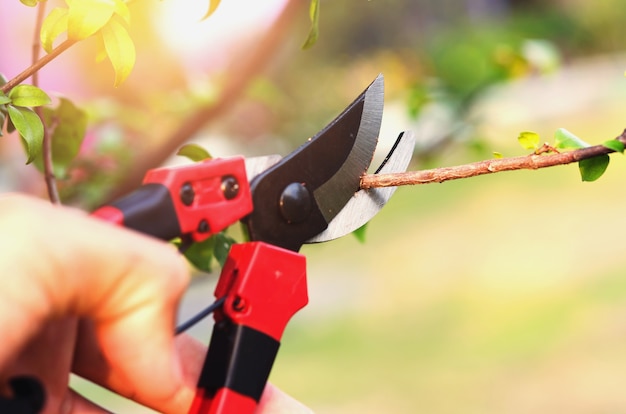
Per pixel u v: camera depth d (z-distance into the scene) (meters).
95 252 0.62
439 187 11.34
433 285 8.03
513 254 8.59
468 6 20.98
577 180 10.71
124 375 0.66
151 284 0.64
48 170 1.30
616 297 6.80
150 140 2.91
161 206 0.80
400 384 5.82
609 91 16.39
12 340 0.59
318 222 0.97
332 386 5.84
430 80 2.97
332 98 11.29
